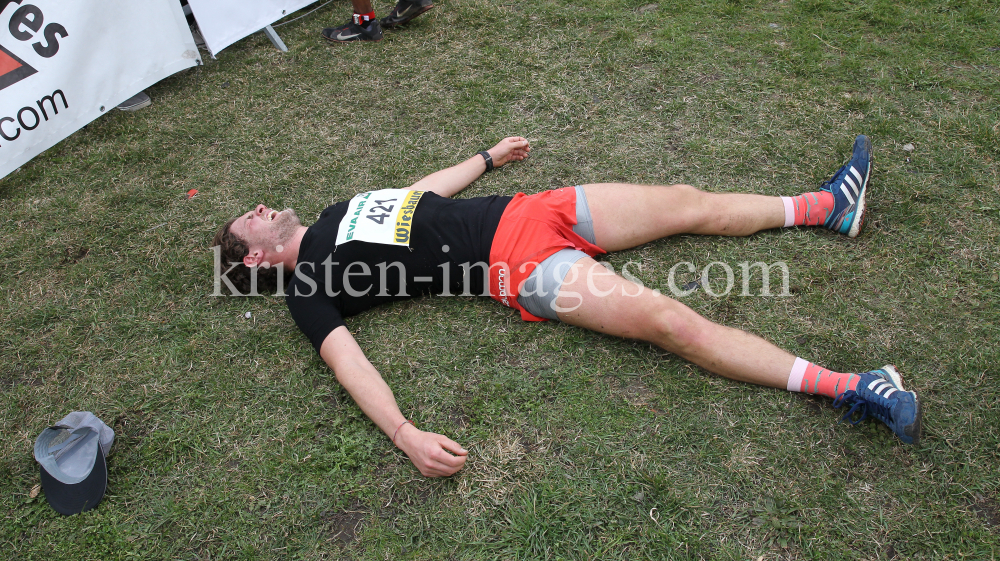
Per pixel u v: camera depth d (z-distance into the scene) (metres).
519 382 2.33
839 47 3.86
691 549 1.83
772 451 2.04
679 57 3.92
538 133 3.48
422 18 4.66
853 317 2.39
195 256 3.03
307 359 2.52
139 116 3.97
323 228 2.58
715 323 2.26
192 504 2.09
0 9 3.34
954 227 2.68
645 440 2.11
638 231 2.62
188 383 2.47
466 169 3.09
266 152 3.58
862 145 2.67
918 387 2.15
